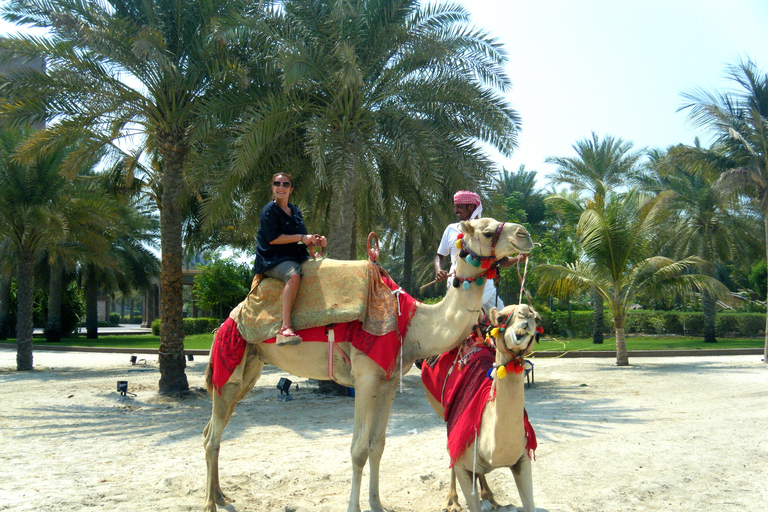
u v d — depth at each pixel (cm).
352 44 1273
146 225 2700
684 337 3509
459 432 448
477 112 1333
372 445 509
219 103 1262
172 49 1359
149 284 3931
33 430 970
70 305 4075
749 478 630
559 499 567
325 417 1087
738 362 2055
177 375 1374
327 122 1287
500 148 1370
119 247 3531
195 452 796
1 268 2559
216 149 1255
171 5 1332
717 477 635
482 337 498
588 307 4662
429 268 3856
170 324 1384
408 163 1245
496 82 1323
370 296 509
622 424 953
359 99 1334
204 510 529
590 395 1315
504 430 416
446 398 497
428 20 1344
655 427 920
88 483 630
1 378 1747
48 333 3434
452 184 1367
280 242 530
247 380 580
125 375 1806
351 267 523
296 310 514
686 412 1056
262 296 534
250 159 1184
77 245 2159
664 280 1972
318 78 1309
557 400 1250
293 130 1398
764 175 2050
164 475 664
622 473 655
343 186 1262
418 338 495
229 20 1188
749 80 2061
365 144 1332
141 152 1695
